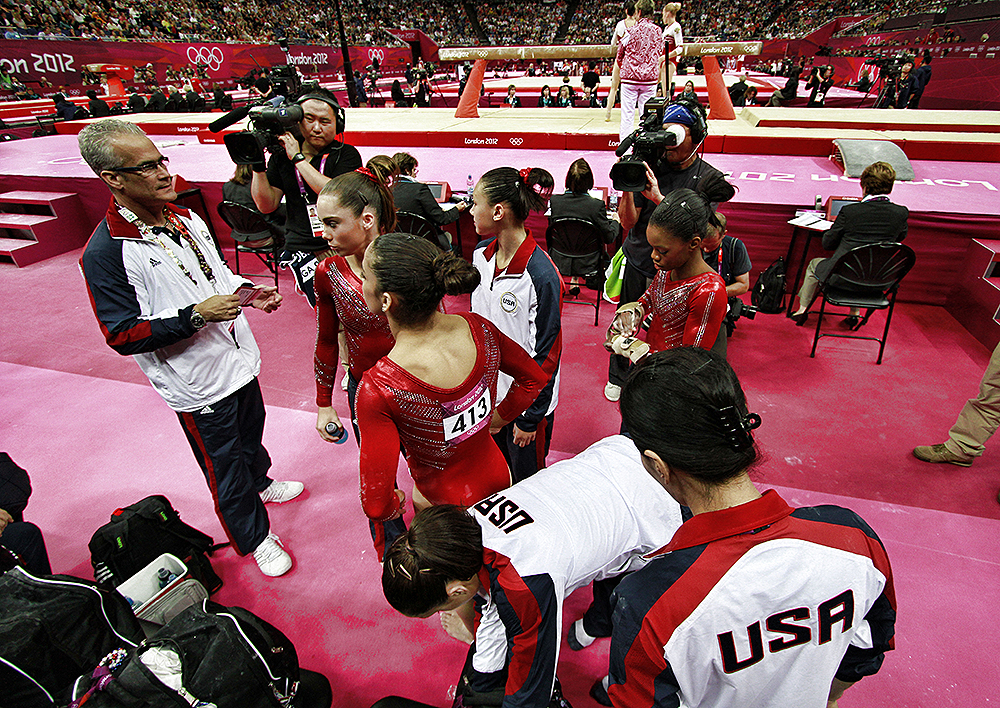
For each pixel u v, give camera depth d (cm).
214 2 2233
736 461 83
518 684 121
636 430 88
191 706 133
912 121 709
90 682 143
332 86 2094
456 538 106
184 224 191
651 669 88
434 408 131
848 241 334
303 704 163
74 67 1509
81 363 380
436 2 3341
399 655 186
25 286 515
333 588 211
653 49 594
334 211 162
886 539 218
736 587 83
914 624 184
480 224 183
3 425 312
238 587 213
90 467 278
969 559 208
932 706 162
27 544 184
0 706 140
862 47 2261
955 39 1520
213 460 199
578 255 382
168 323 168
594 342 394
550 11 3303
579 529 127
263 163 255
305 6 2686
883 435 288
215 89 1360
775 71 2078
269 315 446
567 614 196
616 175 226
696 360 86
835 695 112
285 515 246
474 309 215
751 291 448
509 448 224
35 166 668
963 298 395
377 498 131
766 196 444
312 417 315
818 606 84
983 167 542
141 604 179
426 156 659
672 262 185
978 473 259
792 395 323
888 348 371
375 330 178
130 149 156
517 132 688
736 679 86
